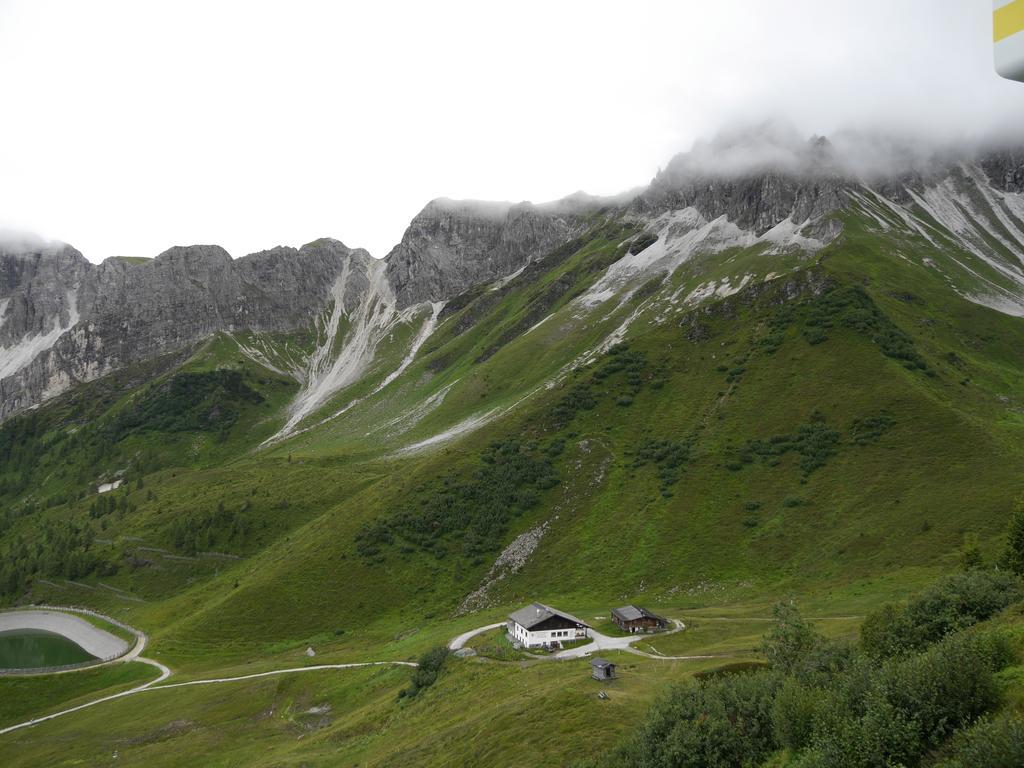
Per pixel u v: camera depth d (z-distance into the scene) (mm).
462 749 62875
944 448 141375
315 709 105250
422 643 122250
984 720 26031
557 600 138250
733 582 130125
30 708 137125
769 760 36281
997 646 32344
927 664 30938
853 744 29734
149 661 148875
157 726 110000
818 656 48469
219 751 96312
